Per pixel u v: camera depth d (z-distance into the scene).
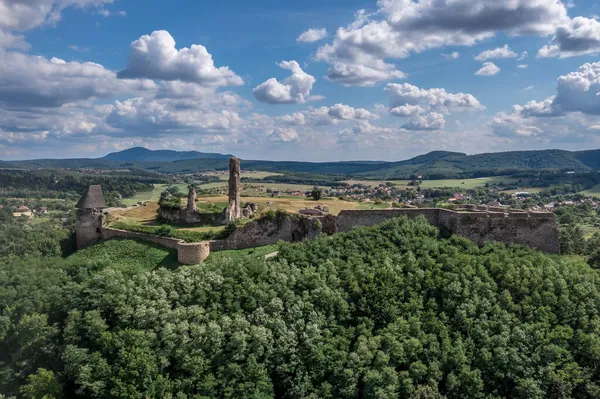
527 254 69.25
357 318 58.94
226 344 54.62
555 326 56.38
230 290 60.66
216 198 131.12
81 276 66.50
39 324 56.19
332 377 52.81
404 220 76.56
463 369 51.59
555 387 50.59
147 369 50.62
